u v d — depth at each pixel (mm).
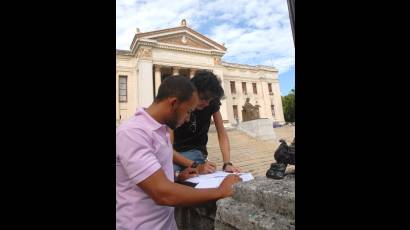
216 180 1540
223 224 1101
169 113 1376
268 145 12281
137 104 23078
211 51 26859
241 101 28703
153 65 23969
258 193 1019
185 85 1364
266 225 848
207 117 2152
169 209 1365
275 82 30625
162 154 1312
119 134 1216
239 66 29141
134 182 1168
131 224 1220
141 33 23297
